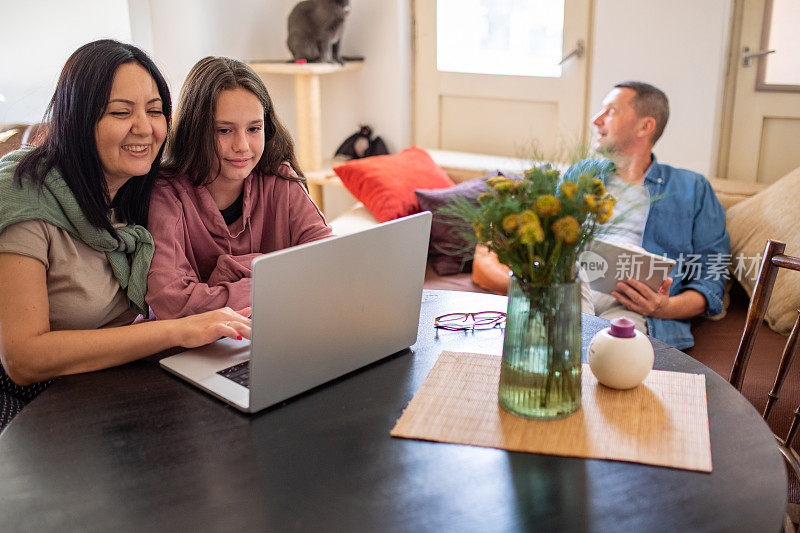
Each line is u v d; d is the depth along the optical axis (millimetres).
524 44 3396
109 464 1134
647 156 2576
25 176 1432
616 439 1172
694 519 1001
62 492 1072
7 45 2891
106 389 1353
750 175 3088
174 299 1556
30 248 1405
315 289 1260
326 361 1337
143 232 1568
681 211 2521
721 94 2986
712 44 2869
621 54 3053
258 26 3604
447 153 3547
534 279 1163
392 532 985
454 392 1317
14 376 1418
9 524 1008
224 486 1080
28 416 1268
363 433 1208
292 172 1884
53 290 1476
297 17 3373
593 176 1219
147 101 1470
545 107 3420
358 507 1033
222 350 1475
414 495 1056
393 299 1409
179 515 1021
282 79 3748
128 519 1016
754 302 1632
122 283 1556
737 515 1007
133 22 3139
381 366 1431
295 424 1236
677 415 1239
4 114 2945
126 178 1542
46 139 1478
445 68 3611
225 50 3469
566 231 1084
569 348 1196
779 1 2848
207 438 1198
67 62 1462
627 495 1050
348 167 3012
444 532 983
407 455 1146
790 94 2914
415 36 3635
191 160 1665
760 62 2941
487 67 3516
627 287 2301
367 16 3621
